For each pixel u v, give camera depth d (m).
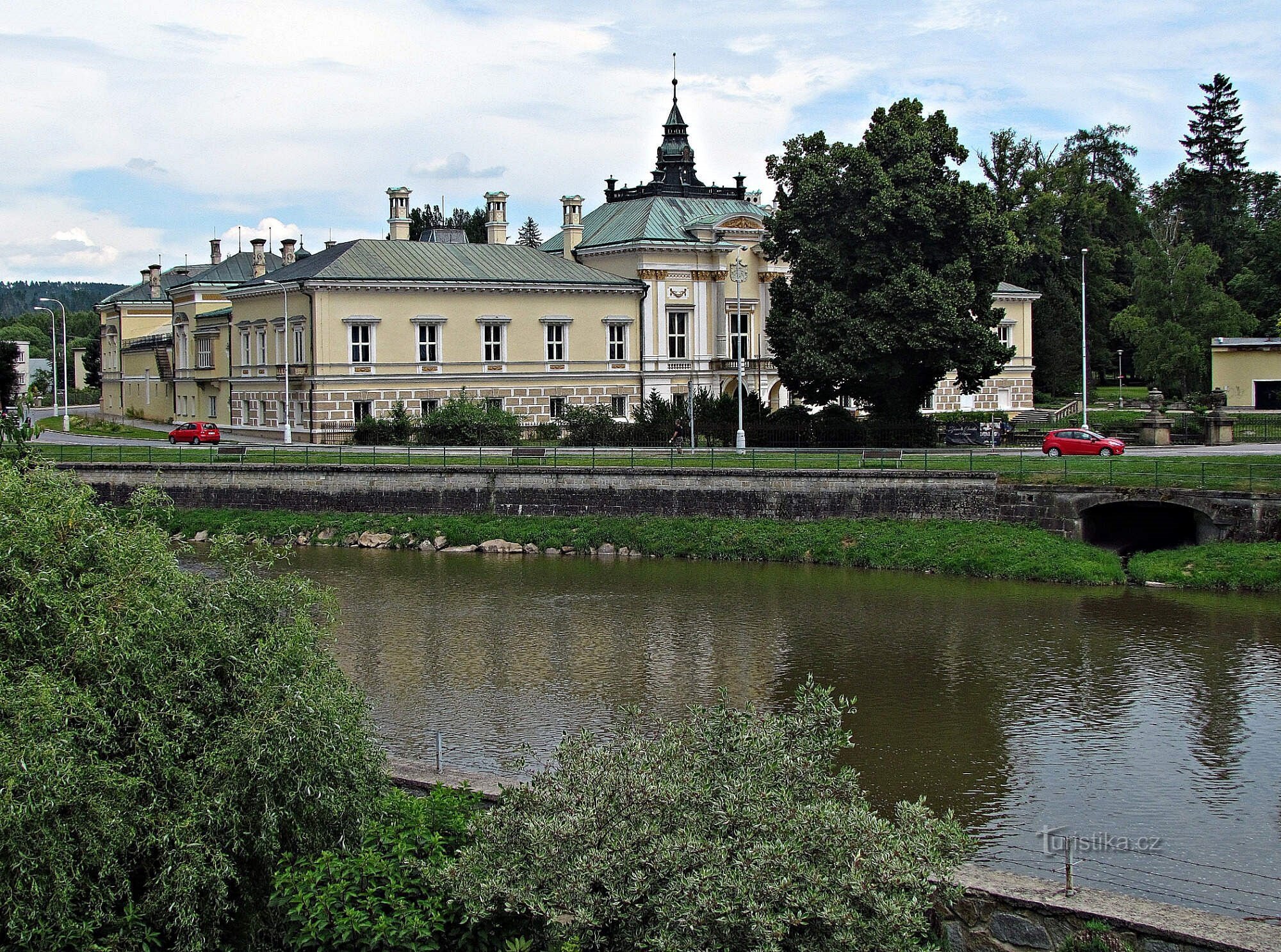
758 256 100.88
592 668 41.62
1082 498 59.34
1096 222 131.38
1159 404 88.25
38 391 26.73
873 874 16.95
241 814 19.55
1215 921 17.33
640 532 65.50
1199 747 33.16
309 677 21.02
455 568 60.78
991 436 84.19
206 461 74.69
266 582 22.64
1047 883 18.69
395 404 88.31
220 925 19.28
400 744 33.78
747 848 17.19
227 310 104.56
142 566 21.36
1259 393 101.12
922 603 50.84
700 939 16.52
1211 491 56.19
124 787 18.44
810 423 83.31
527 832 18.02
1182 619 47.09
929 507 63.00
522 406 93.75
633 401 97.94
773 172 82.50
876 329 74.81
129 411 133.12
